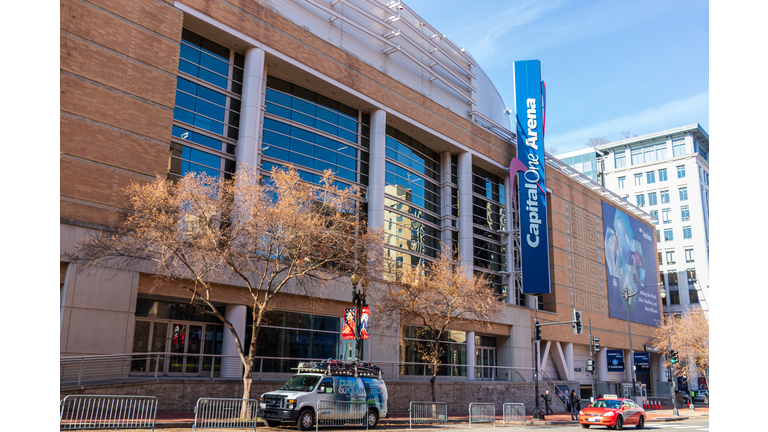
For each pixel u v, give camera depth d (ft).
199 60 97.86
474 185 156.66
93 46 80.02
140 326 80.69
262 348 92.12
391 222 128.36
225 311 89.76
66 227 71.36
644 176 320.70
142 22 86.38
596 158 312.71
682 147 311.47
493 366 138.00
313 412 61.05
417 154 142.31
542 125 164.86
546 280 153.07
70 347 69.21
